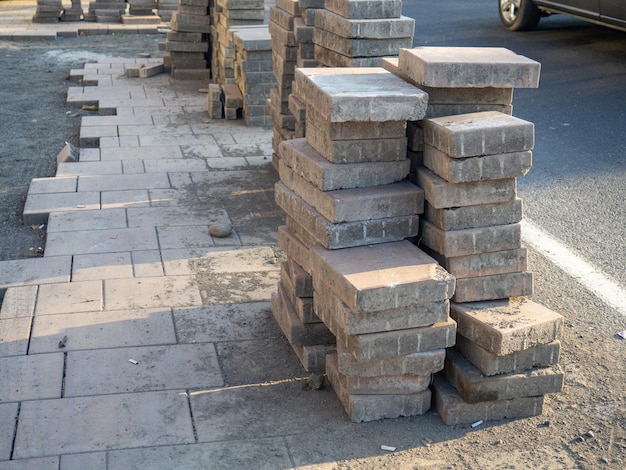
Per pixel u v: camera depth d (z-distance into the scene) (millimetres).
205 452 3932
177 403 4312
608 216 7059
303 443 4020
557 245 6477
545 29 15211
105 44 15914
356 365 4098
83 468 3793
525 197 7496
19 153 9023
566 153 8688
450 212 4141
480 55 4371
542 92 11062
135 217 6887
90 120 10008
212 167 8320
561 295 5652
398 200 4246
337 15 6352
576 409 4340
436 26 15859
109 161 8398
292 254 4789
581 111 10172
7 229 6824
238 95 10242
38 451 3902
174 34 12344
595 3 12594
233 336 5020
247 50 9648
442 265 4277
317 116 4379
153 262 6016
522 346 4055
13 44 15727
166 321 5160
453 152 3963
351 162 4281
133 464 3832
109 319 5156
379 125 4238
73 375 4531
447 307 4012
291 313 4746
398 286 3840
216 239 6492
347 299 3889
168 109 10688
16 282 5625
